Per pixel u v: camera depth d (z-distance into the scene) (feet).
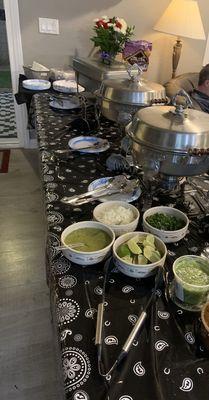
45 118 5.21
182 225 2.68
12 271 5.18
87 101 5.54
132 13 8.55
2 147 9.54
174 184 3.29
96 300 2.12
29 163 8.76
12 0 7.57
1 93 14.99
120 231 2.59
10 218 6.49
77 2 7.98
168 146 2.64
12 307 4.57
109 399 1.56
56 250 2.48
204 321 1.83
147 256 2.27
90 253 2.25
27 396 3.55
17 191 7.43
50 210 2.98
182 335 1.91
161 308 2.08
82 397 1.57
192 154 2.57
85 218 2.89
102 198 3.15
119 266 2.26
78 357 1.76
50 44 8.38
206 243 2.67
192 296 2.01
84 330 1.91
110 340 1.85
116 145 4.36
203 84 6.45
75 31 8.36
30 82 7.23
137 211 2.81
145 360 1.76
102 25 6.25
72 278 2.27
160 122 2.75
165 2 8.61
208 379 1.69
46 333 4.24
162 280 2.19
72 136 4.60
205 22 9.32
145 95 3.71
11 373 3.76
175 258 2.48
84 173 3.66
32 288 4.89
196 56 9.78
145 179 3.20
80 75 5.80
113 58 5.93
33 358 3.93
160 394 1.60
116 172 3.70
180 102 2.88
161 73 9.73
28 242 5.85
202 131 2.65
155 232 2.56
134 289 2.21
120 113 3.86
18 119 9.19
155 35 9.04
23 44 8.21
